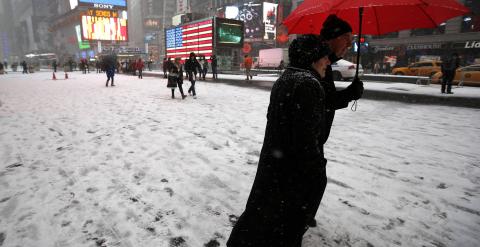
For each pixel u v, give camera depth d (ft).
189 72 41.09
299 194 6.08
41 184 12.63
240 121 25.04
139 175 13.50
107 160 15.49
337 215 10.06
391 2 7.05
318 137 6.11
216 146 17.80
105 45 267.39
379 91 44.50
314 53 6.19
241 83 63.41
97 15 257.75
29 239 8.91
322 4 8.02
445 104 34.37
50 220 9.89
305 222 6.37
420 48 123.44
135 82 70.74
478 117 26.86
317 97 5.95
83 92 48.47
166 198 11.31
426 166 14.56
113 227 9.44
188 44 120.06
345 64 65.82
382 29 9.43
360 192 11.75
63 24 357.20
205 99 38.78
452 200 11.11
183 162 15.11
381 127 22.95
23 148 17.74
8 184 12.67
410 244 8.54
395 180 12.90
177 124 23.89
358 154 16.42
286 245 6.30
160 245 8.53
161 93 46.29
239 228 6.57
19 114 29.14
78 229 9.36
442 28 118.01
